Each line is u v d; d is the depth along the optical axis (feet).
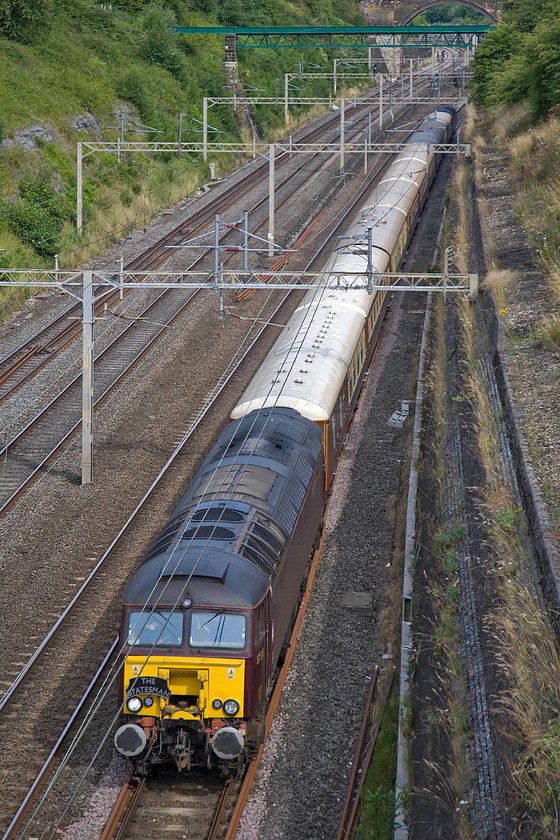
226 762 156.25
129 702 155.74
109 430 320.91
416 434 289.53
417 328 405.18
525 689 140.26
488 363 303.48
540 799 120.37
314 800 156.35
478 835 126.62
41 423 326.65
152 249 542.16
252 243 561.84
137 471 291.79
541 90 618.85
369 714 174.91
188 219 616.80
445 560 207.62
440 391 316.40
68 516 263.08
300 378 254.88
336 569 228.84
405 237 478.59
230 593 158.30
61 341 403.34
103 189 610.24
